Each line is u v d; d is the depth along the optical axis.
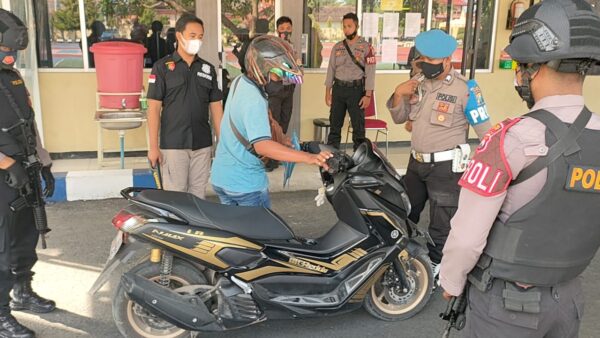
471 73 5.21
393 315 3.33
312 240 3.15
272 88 2.93
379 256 3.05
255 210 2.92
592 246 1.65
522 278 1.63
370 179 2.91
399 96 3.50
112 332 3.16
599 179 1.55
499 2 7.83
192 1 6.85
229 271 2.79
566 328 1.70
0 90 2.83
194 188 4.09
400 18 7.68
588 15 1.54
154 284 2.72
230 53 7.15
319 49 7.51
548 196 1.55
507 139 1.58
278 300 2.86
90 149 6.87
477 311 1.74
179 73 3.81
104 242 4.47
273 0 7.14
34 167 2.97
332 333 3.22
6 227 2.88
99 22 6.65
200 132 3.97
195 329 2.77
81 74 6.67
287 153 2.79
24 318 3.27
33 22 6.27
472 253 1.65
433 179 3.50
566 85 1.58
